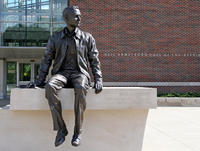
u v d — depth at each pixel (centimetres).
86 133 396
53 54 393
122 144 400
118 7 1268
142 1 1279
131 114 402
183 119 796
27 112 386
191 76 1302
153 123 729
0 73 1405
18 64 1456
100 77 386
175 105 1116
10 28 1245
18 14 1251
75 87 337
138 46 1277
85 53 392
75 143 318
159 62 1286
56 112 330
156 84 1282
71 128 392
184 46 1299
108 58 1262
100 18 1260
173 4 1294
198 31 1307
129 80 1270
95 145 396
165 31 1290
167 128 659
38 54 1331
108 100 374
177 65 1295
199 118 814
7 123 383
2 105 1077
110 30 1264
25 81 1469
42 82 388
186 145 485
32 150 386
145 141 518
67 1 1262
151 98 383
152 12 1284
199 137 557
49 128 389
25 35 1247
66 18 375
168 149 455
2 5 1245
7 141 383
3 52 1280
